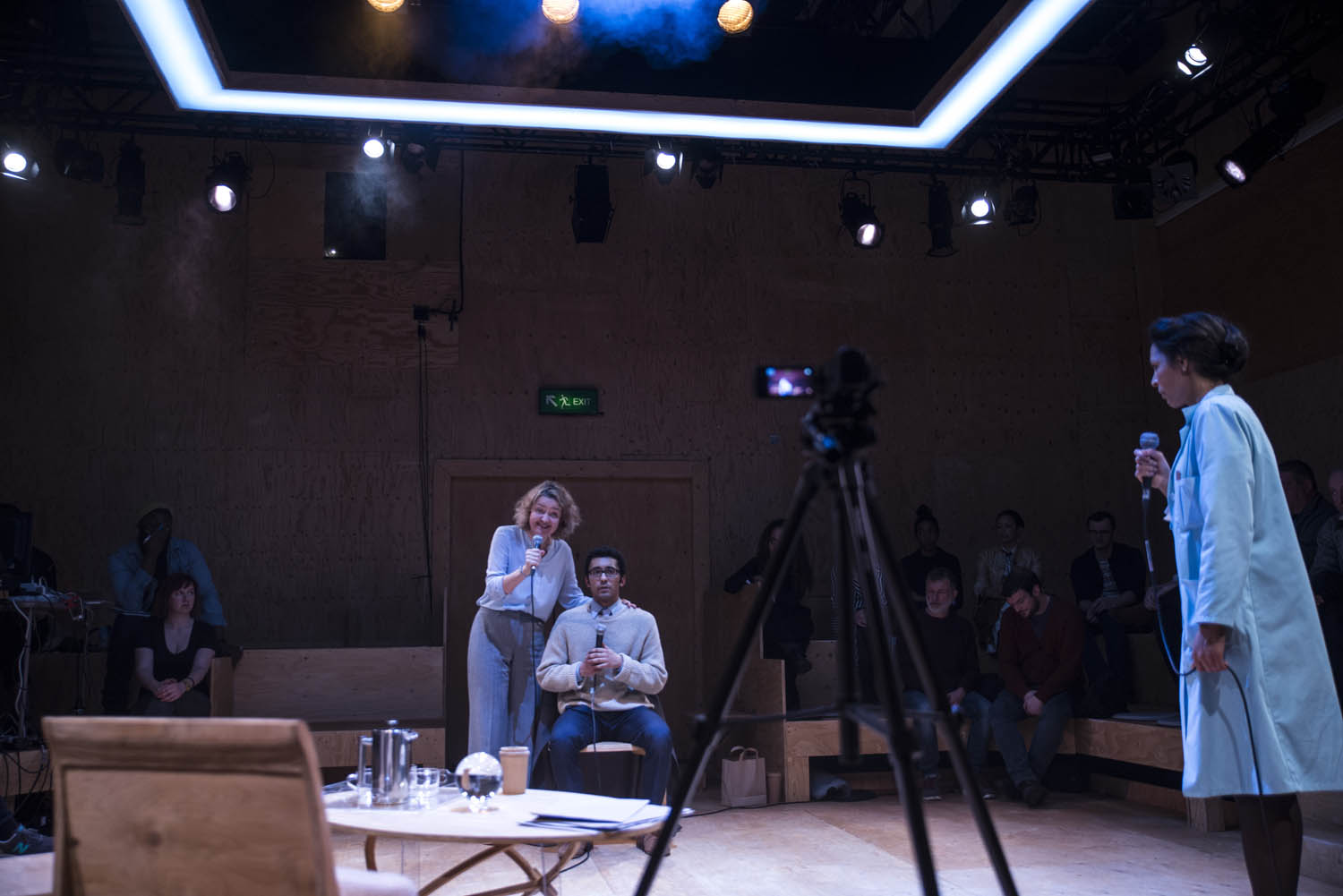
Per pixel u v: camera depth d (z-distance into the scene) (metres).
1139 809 4.82
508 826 2.12
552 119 2.83
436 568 6.72
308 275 6.86
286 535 6.63
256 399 6.71
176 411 6.61
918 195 7.52
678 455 7.06
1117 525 7.35
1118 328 7.57
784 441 7.18
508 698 4.07
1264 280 6.59
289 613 6.57
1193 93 6.99
